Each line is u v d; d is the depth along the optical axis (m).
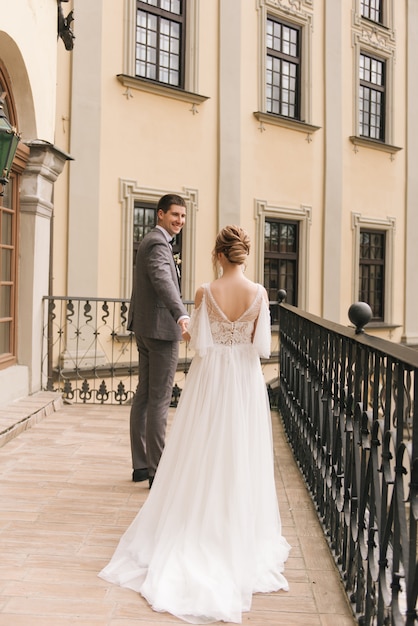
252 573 2.63
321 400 3.63
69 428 5.69
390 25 14.52
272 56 12.23
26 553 2.94
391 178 14.63
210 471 2.74
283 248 12.53
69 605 2.46
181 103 10.54
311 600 2.58
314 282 12.95
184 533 2.69
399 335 14.97
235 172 11.32
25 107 6.39
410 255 15.09
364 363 2.48
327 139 13.08
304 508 3.74
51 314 7.07
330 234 13.17
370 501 2.29
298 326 4.93
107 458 4.69
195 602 2.41
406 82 15.02
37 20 6.43
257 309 2.93
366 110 14.30
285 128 12.28
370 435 2.43
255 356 2.98
